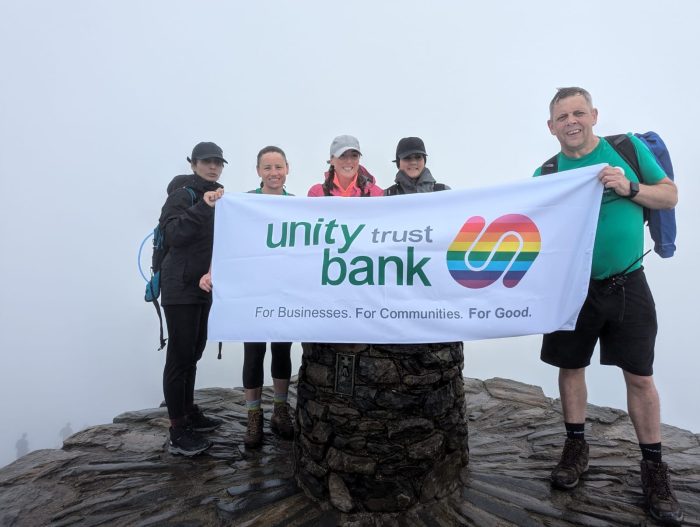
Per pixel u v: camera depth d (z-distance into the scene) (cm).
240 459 363
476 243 287
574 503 294
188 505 298
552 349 320
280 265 307
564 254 279
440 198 297
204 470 346
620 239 281
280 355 396
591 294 294
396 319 287
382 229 298
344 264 298
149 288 371
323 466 292
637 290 287
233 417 464
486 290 285
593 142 293
